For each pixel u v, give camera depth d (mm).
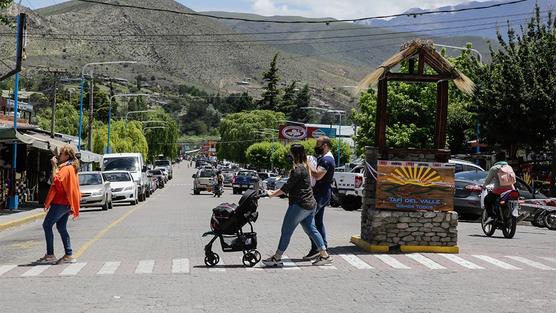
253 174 58688
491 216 18109
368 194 14539
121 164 44062
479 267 12086
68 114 85188
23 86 119938
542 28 34250
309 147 92438
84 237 17719
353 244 15250
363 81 14555
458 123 44781
